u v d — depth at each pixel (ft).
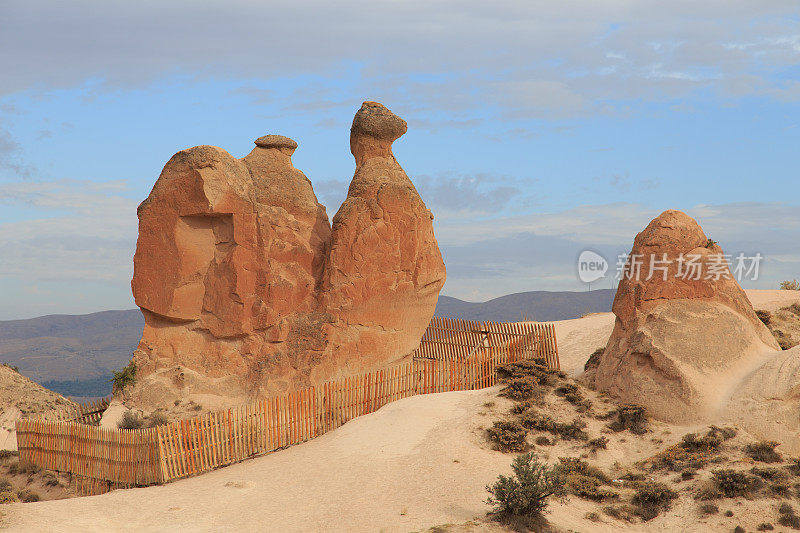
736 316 101.81
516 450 87.30
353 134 123.75
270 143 121.90
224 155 113.70
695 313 100.94
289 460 90.12
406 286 117.91
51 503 77.61
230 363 112.27
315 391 100.83
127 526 70.95
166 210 112.27
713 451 82.74
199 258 113.39
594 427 93.09
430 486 77.15
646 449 88.02
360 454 88.38
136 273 113.09
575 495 76.64
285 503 75.46
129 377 110.42
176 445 87.66
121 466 90.02
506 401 98.17
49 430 97.30
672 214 110.42
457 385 111.24
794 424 83.66
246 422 94.07
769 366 92.48
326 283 115.55
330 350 112.37
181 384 110.01
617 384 100.99
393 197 117.08
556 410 96.94
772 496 71.72
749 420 86.63
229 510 74.38
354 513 71.10
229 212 111.75
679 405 92.84
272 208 117.29
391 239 116.88
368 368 114.73
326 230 125.59
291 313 114.52
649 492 74.79
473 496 73.72
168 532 68.85
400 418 97.04
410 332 119.44
